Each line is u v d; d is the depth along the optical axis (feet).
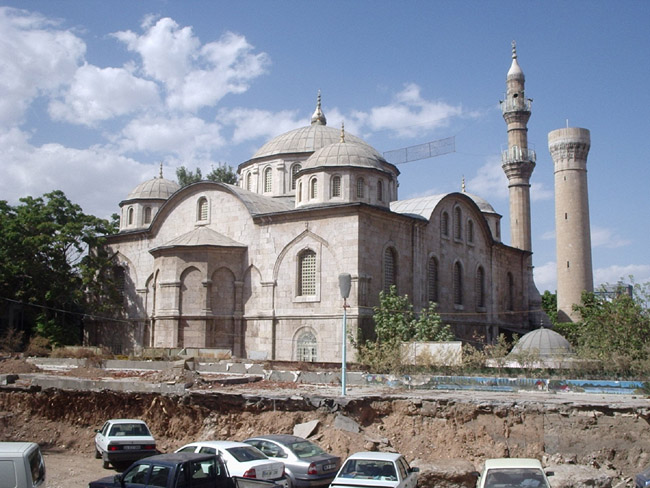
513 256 233.55
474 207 205.26
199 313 168.35
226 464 62.03
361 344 150.20
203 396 96.43
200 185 186.60
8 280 190.19
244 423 91.81
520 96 258.16
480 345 201.36
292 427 88.28
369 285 156.56
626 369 111.55
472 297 203.00
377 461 60.34
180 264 171.32
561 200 250.78
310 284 162.50
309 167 170.30
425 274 178.50
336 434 84.28
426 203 188.03
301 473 65.51
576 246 245.86
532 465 55.88
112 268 205.67
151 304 193.36
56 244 194.49
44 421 106.11
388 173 174.19
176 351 159.53
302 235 164.04
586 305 220.84
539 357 126.11
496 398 87.97
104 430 87.71
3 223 194.08
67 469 84.38
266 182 211.00
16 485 51.49
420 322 153.58
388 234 165.78
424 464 74.69
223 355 156.15
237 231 177.58
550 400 84.84
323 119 233.35
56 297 191.72
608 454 76.38
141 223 220.02
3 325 205.36
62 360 155.02
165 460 55.11
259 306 169.17
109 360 147.84
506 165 256.52
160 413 98.89
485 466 56.65
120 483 55.47
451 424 84.12
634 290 150.61
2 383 113.19
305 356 159.43
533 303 246.47
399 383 110.63
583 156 251.39
